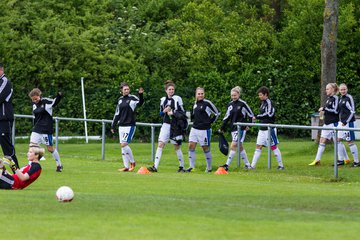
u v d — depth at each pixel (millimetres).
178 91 93938
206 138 56750
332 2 70938
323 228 28188
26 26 96750
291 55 98375
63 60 94625
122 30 102562
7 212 31750
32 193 38844
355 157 58250
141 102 56969
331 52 71188
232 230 27500
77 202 35094
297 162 61688
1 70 48719
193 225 28641
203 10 105062
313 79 99562
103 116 92812
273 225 28766
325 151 68000
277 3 108750
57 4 100812
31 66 92250
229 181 48406
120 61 96750
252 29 100500
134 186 44500
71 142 88312
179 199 37156
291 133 96812
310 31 97750
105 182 46875
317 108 96812
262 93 57531
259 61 98312
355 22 98125
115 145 82188
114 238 25734
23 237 25922
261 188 43875
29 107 91562
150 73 99250
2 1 97688
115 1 107750
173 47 100000
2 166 40625
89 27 100375
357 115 94875
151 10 107000
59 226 28266
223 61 99312
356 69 99562
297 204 35469
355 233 27125
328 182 50094
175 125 56188
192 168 57344
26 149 73812
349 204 35562
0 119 48594
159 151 56062
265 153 70375
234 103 57781
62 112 91938
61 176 50656
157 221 29562
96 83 95812
